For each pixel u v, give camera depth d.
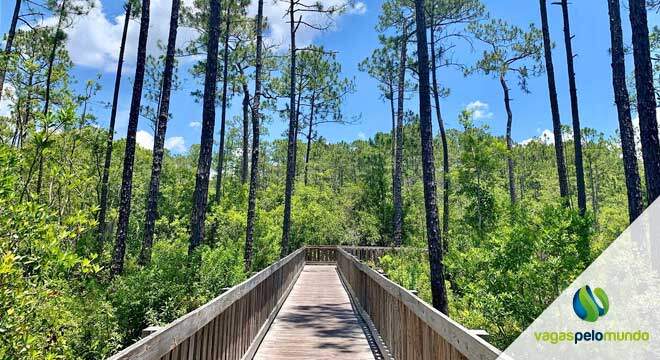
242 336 4.79
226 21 16.06
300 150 43.66
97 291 6.78
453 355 2.56
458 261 7.40
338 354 5.35
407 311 4.02
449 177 13.99
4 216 2.76
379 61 21.47
